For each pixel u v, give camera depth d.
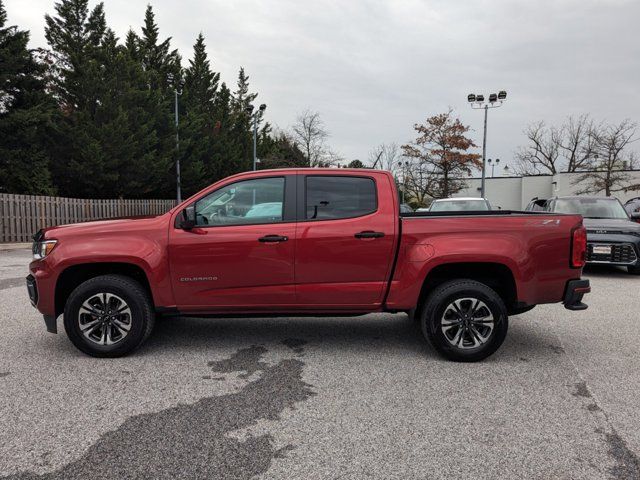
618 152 47.03
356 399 3.61
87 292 4.40
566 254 4.45
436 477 2.59
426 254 4.41
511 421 3.26
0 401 3.53
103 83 23.08
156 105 27.73
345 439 2.99
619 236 9.41
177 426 3.15
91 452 2.82
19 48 19.05
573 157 59.25
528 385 3.91
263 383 3.92
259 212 4.54
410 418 3.29
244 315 4.61
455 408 3.46
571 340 5.24
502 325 4.39
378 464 2.71
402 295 4.49
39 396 3.62
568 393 3.75
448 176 44.44
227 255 4.43
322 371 4.22
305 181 4.57
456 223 4.45
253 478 2.56
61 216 18.00
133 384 3.88
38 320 5.91
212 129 37.69
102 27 29.38
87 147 21.31
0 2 18.62
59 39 27.50
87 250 4.39
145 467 2.66
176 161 29.53
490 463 2.73
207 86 42.59
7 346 4.87
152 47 39.81
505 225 4.42
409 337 5.34
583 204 11.34
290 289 4.49
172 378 4.02
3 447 2.86
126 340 4.46
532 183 54.47
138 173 24.14
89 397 3.61
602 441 2.99
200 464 2.70
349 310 4.58
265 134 50.69
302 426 3.17
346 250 4.45
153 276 4.41
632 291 8.16
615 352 4.81
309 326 5.80
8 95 19.25
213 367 4.30
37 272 4.47
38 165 20.12
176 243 4.43
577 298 4.49
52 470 2.62
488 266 4.52
